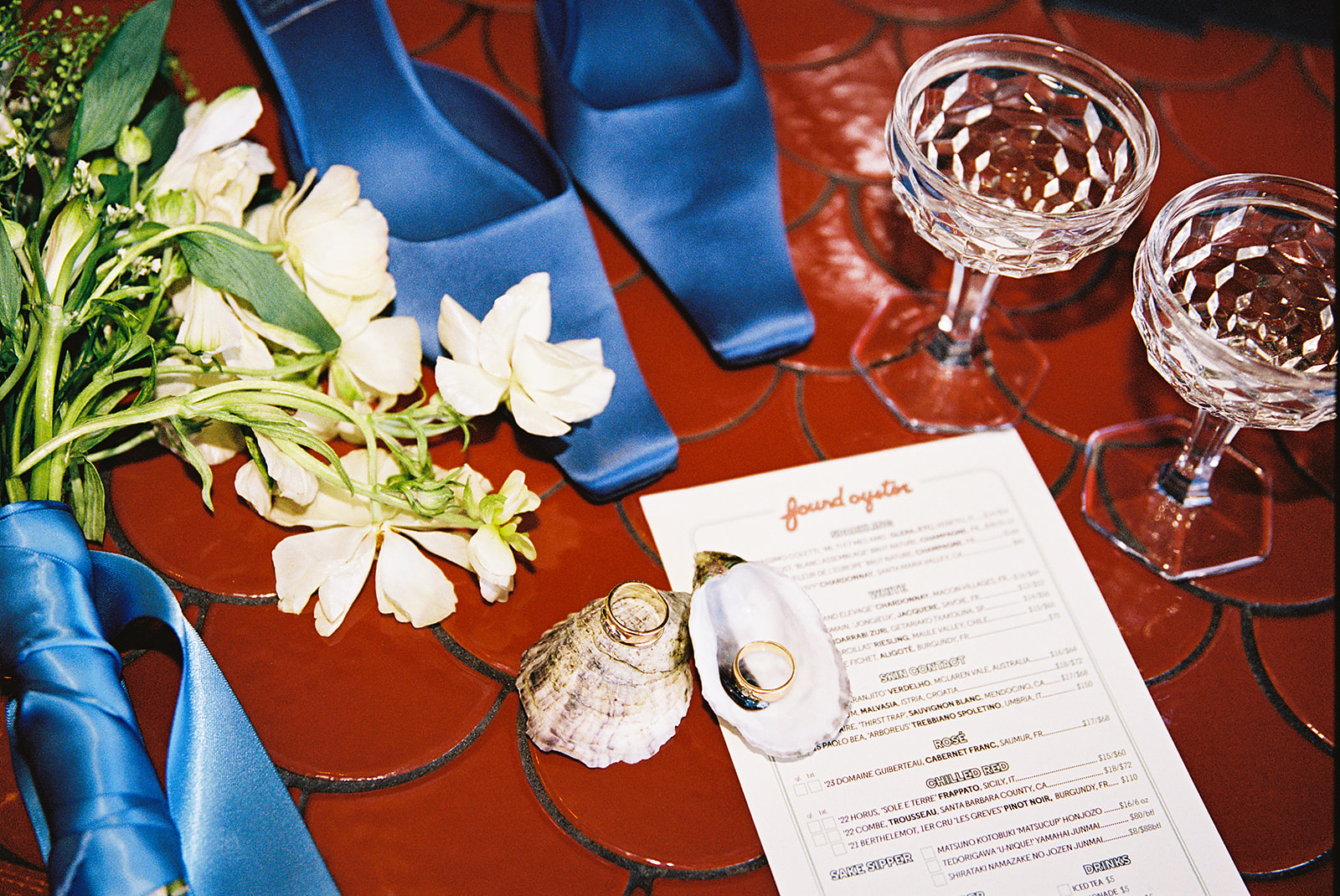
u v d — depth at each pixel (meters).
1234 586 0.58
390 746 0.49
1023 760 0.50
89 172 0.51
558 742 0.48
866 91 0.75
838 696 0.49
